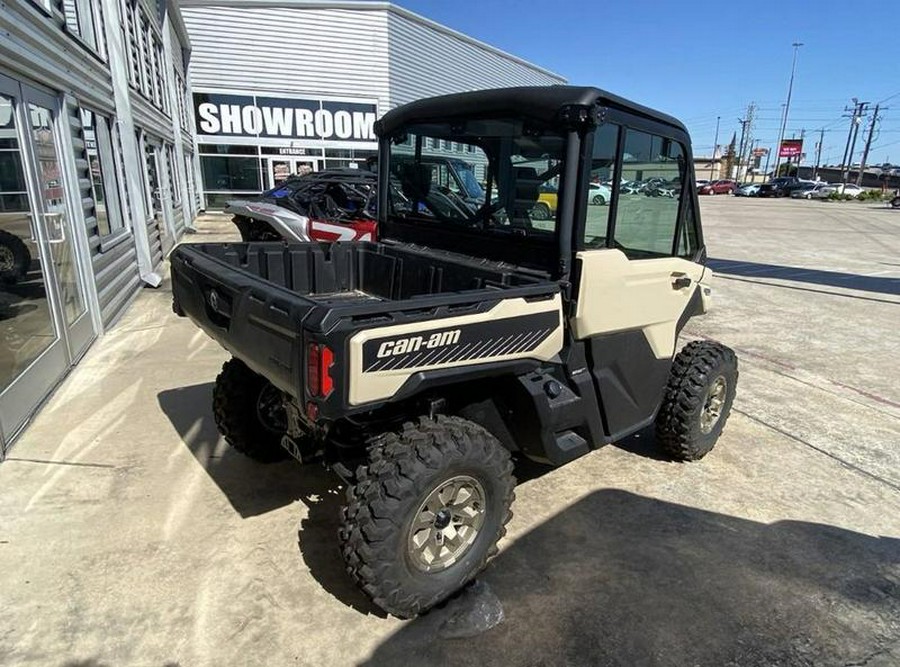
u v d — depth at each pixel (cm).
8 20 426
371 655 232
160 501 330
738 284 1070
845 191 5066
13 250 421
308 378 210
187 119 1870
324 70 2062
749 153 9412
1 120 418
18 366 417
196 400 463
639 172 304
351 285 398
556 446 296
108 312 655
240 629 243
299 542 299
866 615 264
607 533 317
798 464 402
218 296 278
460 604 261
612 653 237
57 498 329
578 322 285
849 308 892
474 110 305
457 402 281
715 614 260
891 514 346
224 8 1909
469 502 258
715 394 390
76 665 224
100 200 693
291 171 2109
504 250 312
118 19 804
